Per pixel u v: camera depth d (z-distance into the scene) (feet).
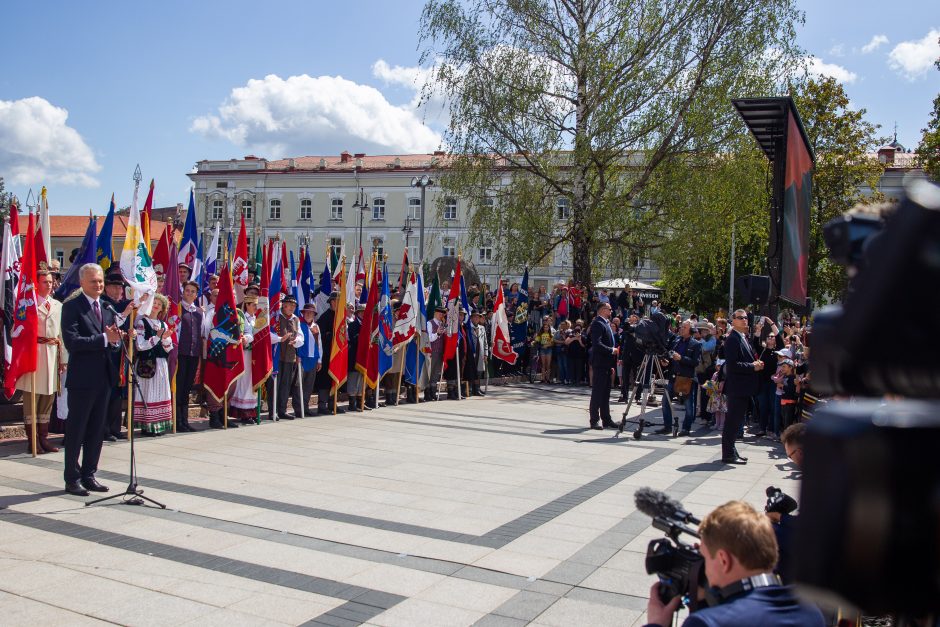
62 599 16.76
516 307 75.82
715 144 76.07
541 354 74.59
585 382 73.31
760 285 40.19
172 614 16.17
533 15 78.59
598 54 75.61
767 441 43.45
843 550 2.67
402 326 51.60
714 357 52.85
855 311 2.98
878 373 2.97
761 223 86.69
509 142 80.79
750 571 7.89
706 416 51.19
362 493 27.07
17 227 34.45
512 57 79.05
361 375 48.73
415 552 20.70
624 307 83.15
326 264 52.03
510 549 21.20
